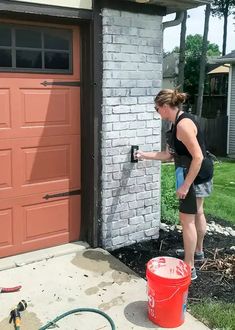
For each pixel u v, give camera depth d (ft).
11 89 12.87
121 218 15.06
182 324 10.50
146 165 15.37
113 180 14.61
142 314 10.90
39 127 13.57
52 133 13.87
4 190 13.26
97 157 14.25
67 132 14.17
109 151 14.34
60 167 14.25
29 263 13.50
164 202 18.81
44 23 13.08
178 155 12.24
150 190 15.69
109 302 11.43
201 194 12.69
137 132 14.93
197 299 11.75
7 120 12.94
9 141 13.08
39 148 13.70
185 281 10.11
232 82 48.32
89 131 14.14
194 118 12.16
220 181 29.30
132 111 14.70
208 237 16.69
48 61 13.43
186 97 12.05
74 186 14.66
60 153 14.16
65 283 12.37
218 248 15.39
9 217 13.52
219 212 20.92
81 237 15.12
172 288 10.01
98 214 14.65
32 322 10.45
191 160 12.00
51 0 12.52
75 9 13.00
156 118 15.37
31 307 11.09
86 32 13.67
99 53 13.67
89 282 12.46
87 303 11.35
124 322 10.53
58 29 13.43
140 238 15.74
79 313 10.82
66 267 13.35
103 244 14.78
